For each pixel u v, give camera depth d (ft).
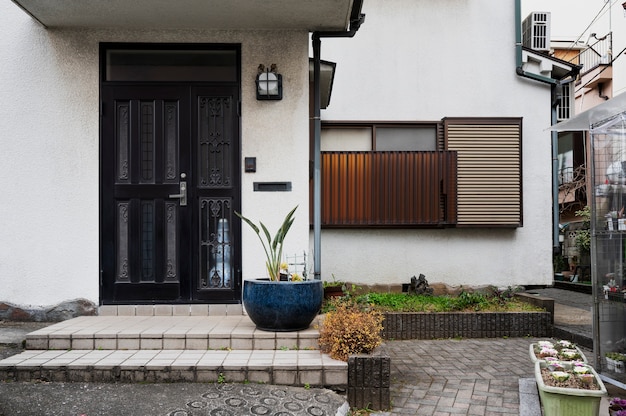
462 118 25.39
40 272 16.25
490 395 12.96
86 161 16.42
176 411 10.73
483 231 25.50
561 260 36.52
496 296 22.06
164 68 16.99
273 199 16.63
